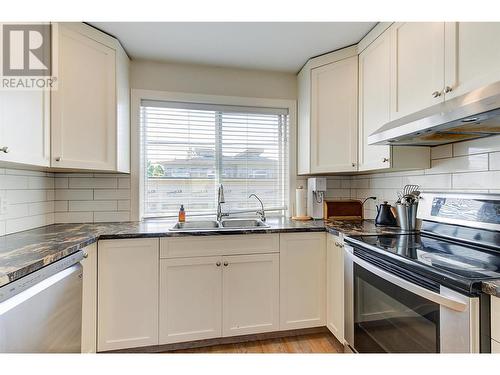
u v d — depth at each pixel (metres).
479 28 1.13
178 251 1.75
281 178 2.60
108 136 1.87
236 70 2.46
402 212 1.75
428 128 1.19
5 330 0.85
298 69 2.47
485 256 1.15
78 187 2.14
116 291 1.67
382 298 1.29
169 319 1.75
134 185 2.25
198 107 2.42
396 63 1.64
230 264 1.83
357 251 1.51
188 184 2.42
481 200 1.31
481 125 1.15
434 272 0.97
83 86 1.74
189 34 1.90
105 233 1.67
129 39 1.95
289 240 1.92
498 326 0.81
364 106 1.99
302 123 2.42
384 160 1.73
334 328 1.83
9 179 1.60
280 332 1.97
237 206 2.52
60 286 1.18
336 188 2.59
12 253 1.17
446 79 1.29
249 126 2.54
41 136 1.49
